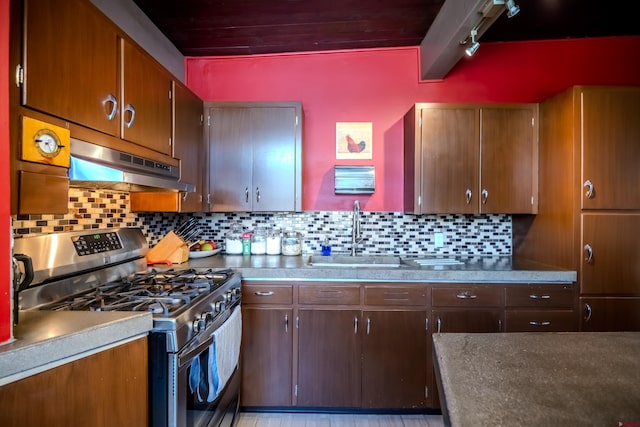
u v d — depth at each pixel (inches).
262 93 104.3
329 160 103.3
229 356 61.6
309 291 77.9
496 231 101.9
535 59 99.6
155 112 68.4
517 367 32.6
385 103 102.6
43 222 56.5
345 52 103.0
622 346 37.2
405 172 99.6
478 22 69.8
